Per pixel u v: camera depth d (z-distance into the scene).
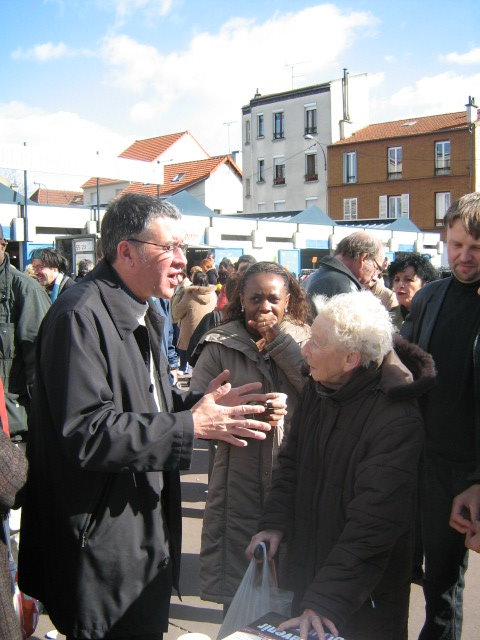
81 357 1.92
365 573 1.89
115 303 2.07
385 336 2.01
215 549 2.70
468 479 2.42
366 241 3.98
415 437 1.98
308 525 2.14
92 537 1.96
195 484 5.58
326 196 44.81
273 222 21.20
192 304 7.80
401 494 1.93
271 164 47.50
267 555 2.13
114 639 1.99
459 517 2.41
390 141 41.94
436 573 2.69
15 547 3.01
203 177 41.72
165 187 42.62
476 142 39.19
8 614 1.78
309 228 22.50
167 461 1.92
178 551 2.23
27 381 4.07
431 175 40.59
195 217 18.75
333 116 44.22
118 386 2.03
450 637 2.70
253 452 2.67
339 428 2.07
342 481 2.04
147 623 2.02
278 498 2.25
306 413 2.26
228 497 2.70
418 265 4.50
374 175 42.72
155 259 2.08
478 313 2.58
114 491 1.99
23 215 15.65
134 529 2.02
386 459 1.94
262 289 2.70
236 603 2.11
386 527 1.90
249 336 2.79
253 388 2.38
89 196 43.22
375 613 2.06
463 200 2.54
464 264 2.54
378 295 5.10
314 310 3.38
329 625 1.80
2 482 1.74
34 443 2.08
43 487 2.04
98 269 2.15
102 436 1.85
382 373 2.04
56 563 2.00
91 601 1.95
